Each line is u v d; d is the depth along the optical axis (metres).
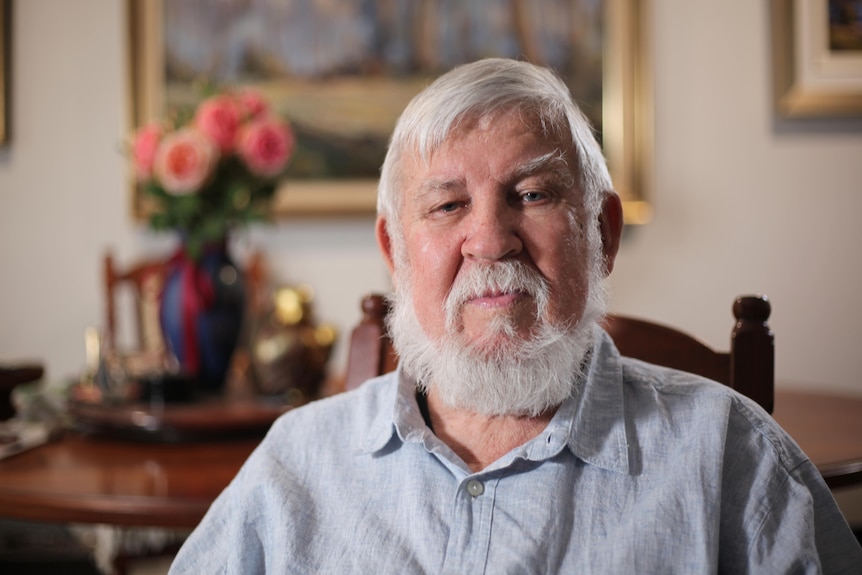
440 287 0.95
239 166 2.02
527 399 0.94
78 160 2.91
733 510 0.86
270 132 1.99
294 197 2.86
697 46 2.85
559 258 0.94
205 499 1.22
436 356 0.97
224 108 2.00
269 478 0.99
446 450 0.94
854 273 2.85
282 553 0.93
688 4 2.85
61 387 1.93
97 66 2.91
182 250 2.02
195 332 1.97
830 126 2.84
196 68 2.86
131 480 1.33
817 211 2.85
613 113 2.81
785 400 1.75
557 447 0.90
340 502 0.96
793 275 2.86
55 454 1.52
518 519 0.88
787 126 2.84
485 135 0.93
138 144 2.06
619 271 2.85
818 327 2.86
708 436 0.89
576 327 0.96
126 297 2.91
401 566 0.89
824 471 1.13
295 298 1.95
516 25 2.82
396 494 0.94
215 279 1.99
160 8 2.85
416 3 2.83
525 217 0.94
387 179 1.02
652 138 2.82
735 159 2.85
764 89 2.84
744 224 2.85
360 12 2.84
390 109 2.85
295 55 2.85
